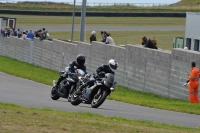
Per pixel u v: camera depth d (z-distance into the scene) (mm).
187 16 76875
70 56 68750
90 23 153000
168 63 48688
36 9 179875
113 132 20141
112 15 166375
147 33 137750
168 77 48656
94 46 62750
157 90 50438
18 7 183000
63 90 35000
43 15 164250
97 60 62062
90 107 32594
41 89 45719
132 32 139250
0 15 160375
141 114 30625
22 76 59219
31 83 51812
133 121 24938
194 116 32000
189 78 42844
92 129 20422
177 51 47312
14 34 111312
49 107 30562
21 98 35594
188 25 76562
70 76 34375
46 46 77312
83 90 32562
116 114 29250
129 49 55438
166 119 28891
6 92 39906
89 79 32406
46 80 55719
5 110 24328
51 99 36906
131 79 55000
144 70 52688
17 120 21156
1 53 102375
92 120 23391
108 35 65562
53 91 36312
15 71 66750
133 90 54000
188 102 43281
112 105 35594
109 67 31906
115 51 58125
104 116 26375
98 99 31875
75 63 34531
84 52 65312
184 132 22203
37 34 100438
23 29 136875
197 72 42688
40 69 75312
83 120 22984
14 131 18672
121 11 176125
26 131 18828
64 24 151000
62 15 164625
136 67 54125
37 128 19594
